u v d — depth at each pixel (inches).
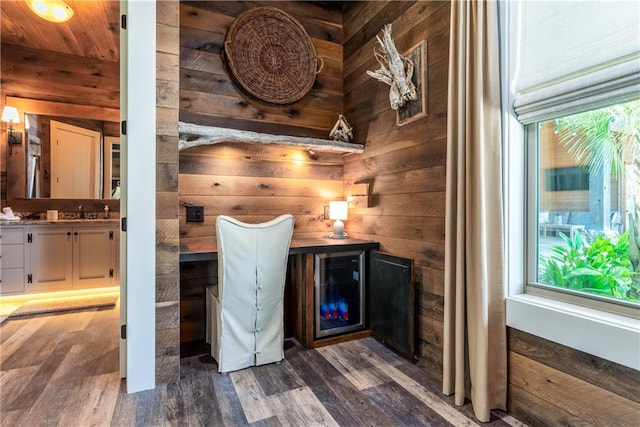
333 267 104.3
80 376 78.9
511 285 66.4
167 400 69.7
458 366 68.9
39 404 67.4
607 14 52.3
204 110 104.6
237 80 108.0
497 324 66.1
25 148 154.4
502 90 66.8
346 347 97.5
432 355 82.5
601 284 56.8
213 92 106.0
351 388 75.2
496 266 65.8
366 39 113.1
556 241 63.5
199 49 104.0
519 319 63.3
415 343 87.7
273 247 84.2
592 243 57.9
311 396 71.8
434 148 83.4
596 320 52.2
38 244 141.9
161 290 76.2
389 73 91.8
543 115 62.1
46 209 159.3
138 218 73.7
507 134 66.4
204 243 99.9
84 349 93.9
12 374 79.4
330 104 125.3
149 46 74.5
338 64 127.0
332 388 75.1
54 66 158.1
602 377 52.1
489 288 65.8
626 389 49.4
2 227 135.2
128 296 72.9
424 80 85.6
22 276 139.4
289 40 115.8
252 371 82.8
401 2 95.9
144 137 74.3
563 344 56.4
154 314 75.2
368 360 89.1
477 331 65.4
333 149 110.2
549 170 64.4
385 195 101.9
